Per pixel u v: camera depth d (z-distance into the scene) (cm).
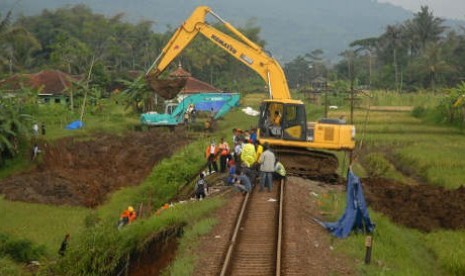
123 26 12256
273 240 1697
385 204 2645
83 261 1753
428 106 6525
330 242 1752
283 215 1939
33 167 4034
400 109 6900
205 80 11319
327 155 2770
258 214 1969
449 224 2412
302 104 2772
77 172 3853
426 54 9706
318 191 2445
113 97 6756
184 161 3322
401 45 11738
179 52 3400
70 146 4462
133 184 3600
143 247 1822
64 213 2916
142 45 12269
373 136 5072
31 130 4319
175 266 1526
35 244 2262
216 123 5678
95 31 12125
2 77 6097
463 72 10475
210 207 2059
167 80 4081
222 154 2955
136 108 6294
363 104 7425
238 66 11794
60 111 5656
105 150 4447
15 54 8219
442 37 11606
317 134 2745
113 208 3044
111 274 1744
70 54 9081
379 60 12875
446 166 3709
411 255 1848
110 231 1830
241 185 2266
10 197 3191
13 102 4466
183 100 5434
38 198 3173
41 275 1831
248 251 1609
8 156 4072
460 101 5481
